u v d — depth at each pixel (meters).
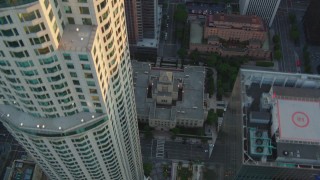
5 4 85.00
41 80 110.12
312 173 136.88
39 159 166.12
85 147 144.00
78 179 177.88
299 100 148.12
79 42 102.00
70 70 110.31
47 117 129.75
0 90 123.38
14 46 95.94
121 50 128.38
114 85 133.75
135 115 177.75
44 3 88.81
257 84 164.12
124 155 181.75
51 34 95.81
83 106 128.62
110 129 142.25
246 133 146.38
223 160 195.38
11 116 131.12
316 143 138.88
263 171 141.12
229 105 189.62
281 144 139.75
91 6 98.50
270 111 152.75
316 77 158.62
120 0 114.00
